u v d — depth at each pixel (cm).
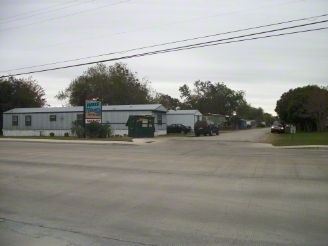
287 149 2306
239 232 632
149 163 1558
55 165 1507
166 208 801
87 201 884
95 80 6009
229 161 1589
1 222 729
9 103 5447
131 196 925
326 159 1636
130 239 615
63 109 4559
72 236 637
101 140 3164
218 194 925
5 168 1427
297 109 5600
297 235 613
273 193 924
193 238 610
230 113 9612
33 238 631
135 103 6091
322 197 876
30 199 916
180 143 2862
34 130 4634
